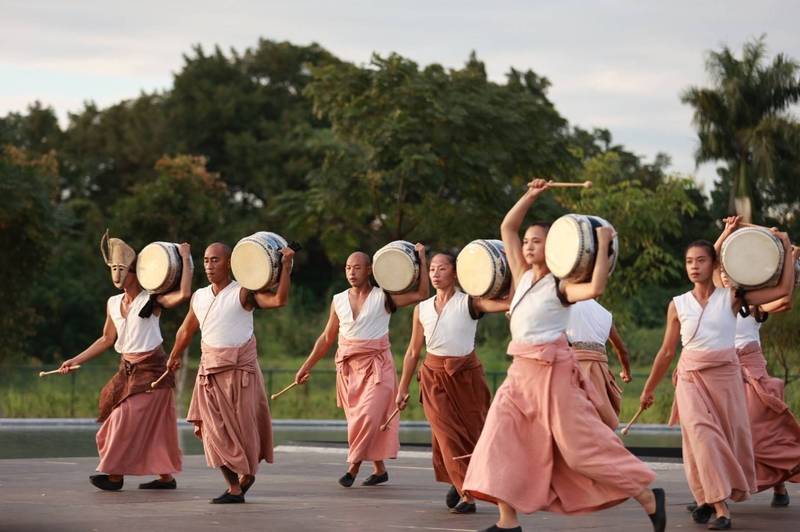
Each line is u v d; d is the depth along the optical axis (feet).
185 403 121.19
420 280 45.60
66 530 34.37
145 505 41.24
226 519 37.32
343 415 113.60
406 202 150.61
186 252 46.09
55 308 184.03
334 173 146.00
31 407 110.52
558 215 141.90
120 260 46.85
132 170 238.27
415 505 42.27
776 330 110.11
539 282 31.19
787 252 38.01
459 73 144.77
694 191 197.47
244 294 42.63
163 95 252.42
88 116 250.16
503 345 169.99
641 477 30.27
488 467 30.81
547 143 144.36
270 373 122.83
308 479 53.06
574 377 30.99
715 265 39.27
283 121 238.07
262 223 201.57
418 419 114.32
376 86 142.41
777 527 37.06
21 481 49.62
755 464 42.37
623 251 157.28
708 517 37.86
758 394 42.50
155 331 46.70
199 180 196.03
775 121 175.63
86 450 73.31
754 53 179.73
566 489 30.99
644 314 186.09
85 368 122.83
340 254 157.28
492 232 143.54
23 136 241.96
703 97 177.17
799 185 178.09
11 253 139.03
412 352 42.42
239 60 253.65
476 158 138.82
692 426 37.63
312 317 199.00
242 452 42.04
